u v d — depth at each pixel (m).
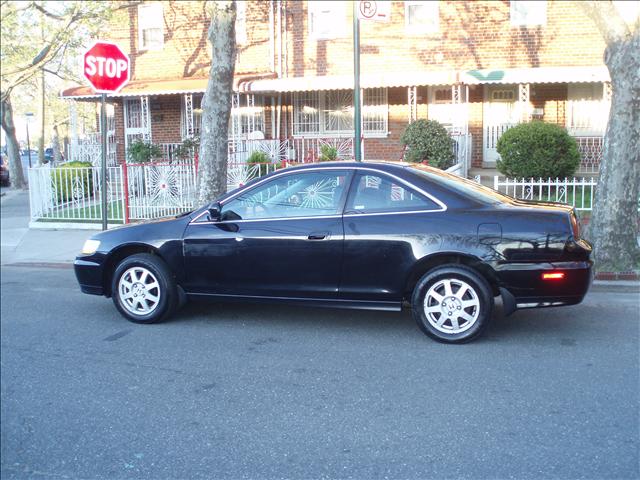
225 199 6.91
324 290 6.50
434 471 3.97
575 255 6.01
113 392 5.35
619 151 8.61
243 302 6.90
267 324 7.16
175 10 19.47
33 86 29.41
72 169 14.72
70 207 14.84
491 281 6.21
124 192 13.89
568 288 5.98
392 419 4.68
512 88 17.25
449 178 6.66
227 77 10.78
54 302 8.56
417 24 17.38
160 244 7.02
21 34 17.12
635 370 5.49
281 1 18.17
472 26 17.02
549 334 6.54
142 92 18.05
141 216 14.03
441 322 6.25
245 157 16.52
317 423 4.66
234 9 10.70
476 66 17.08
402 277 6.25
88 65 9.94
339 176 6.60
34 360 6.18
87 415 4.93
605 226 8.73
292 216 6.62
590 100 16.72
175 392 5.31
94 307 8.23
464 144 15.70
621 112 8.53
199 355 6.18
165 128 19.98
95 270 7.34
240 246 6.70
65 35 16.41
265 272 6.66
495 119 17.44
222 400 5.12
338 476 3.96
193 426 4.69
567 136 13.18
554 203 6.68
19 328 7.31
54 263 11.29
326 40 18.03
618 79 8.51
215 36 10.68
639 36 8.34
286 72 18.41
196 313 7.67
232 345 6.46
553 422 4.55
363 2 9.55
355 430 4.54
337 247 6.38
